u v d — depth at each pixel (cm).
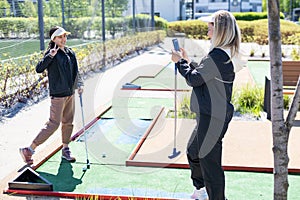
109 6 1563
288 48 1720
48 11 1222
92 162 475
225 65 311
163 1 3419
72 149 521
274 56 253
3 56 972
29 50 1052
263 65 1370
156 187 406
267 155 484
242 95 759
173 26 2383
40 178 406
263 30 2116
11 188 399
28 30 1114
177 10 3441
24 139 573
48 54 439
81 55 1065
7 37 1078
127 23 1672
